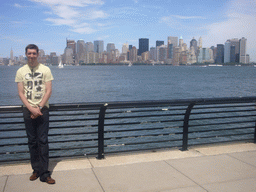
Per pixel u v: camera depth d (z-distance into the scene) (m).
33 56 3.67
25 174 4.15
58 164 4.60
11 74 117.19
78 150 12.62
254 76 108.12
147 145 13.22
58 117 18.47
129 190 3.64
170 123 17.77
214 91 45.69
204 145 5.86
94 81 70.94
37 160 4.00
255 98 5.68
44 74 3.76
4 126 16.98
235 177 4.12
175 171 4.32
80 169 4.36
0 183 3.81
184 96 37.94
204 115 19.78
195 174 4.22
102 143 4.84
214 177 4.11
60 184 3.80
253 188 3.77
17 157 11.85
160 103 4.84
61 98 34.00
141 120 18.53
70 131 15.29
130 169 4.38
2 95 37.47
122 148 12.73
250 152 5.36
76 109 4.48
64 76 101.62
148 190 3.65
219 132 15.40
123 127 16.69
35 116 3.69
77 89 47.28
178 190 3.66
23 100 3.65
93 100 32.47
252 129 15.84
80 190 3.62
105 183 3.85
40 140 3.84
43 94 3.79
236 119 18.25
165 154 5.20
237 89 49.94
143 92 43.03
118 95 38.44
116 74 124.69
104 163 4.66
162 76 106.06
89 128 15.99
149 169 4.39
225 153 5.28
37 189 3.63
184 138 5.41
